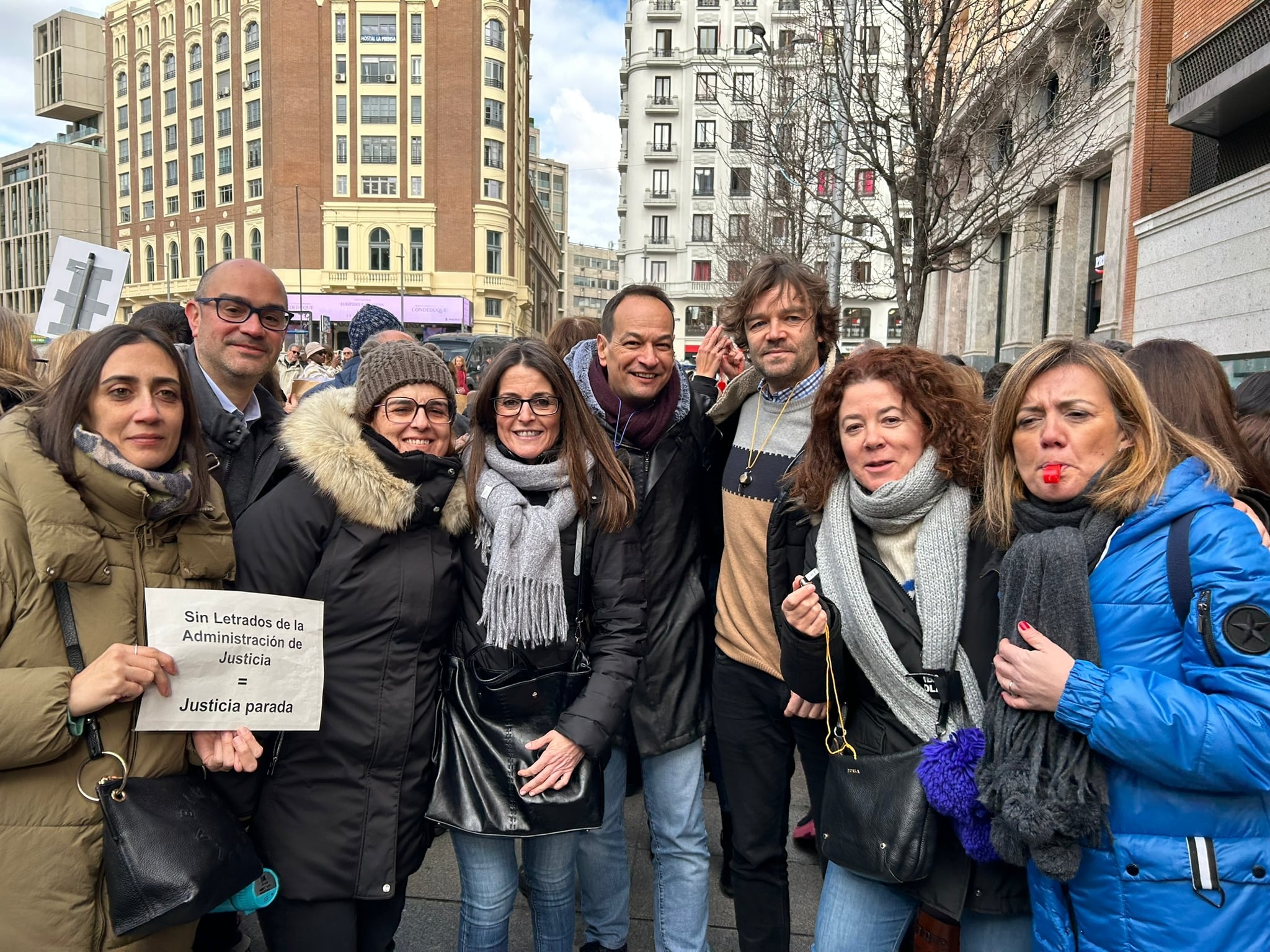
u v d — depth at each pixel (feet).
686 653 8.16
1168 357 7.32
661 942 7.98
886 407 5.99
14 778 5.07
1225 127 32.83
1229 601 4.59
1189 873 4.66
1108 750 4.63
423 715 6.51
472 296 161.17
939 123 22.52
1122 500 5.02
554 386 6.96
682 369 10.46
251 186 162.09
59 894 5.09
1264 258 28.40
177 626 5.52
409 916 9.41
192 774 5.94
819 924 6.37
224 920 7.98
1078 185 46.42
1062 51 24.27
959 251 26.22
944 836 5.68
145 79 180.24
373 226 158.10
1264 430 7.68
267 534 6.19
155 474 5.43
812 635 6.15
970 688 5.74
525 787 6.38
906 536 6.19
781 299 7.82
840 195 31.24
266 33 156.25
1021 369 5.51
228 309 8.45
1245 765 4.38
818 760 7.18
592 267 519.19
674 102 161.89
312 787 6.21
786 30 30.78
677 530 8.27
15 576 5.10
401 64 155.94
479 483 6.78
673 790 8.00
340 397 6.63
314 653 6.09
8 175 243.40
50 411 5.36
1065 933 5.10
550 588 6.64
